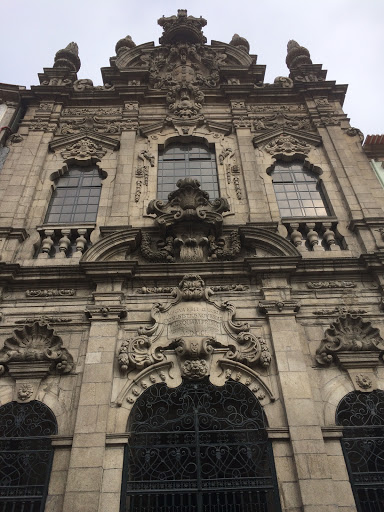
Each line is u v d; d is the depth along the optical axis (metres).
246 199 12.38
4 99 15.68
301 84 16.14
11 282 10.05
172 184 13.28
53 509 7.07
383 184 12.91
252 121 15.05
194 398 8.52
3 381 8.68
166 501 7.37
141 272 10.16
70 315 9.65
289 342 9.00
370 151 13.80
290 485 7.30
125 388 8.43
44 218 12.21
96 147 14.10
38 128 14.57
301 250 10.99
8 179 12.73
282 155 13.95
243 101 15.91
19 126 14.79
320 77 16.97
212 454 8.12
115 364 8.80
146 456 7.83
